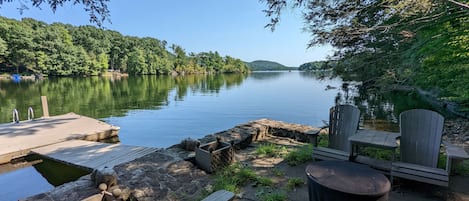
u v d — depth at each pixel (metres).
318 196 1.77
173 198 2.66
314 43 5.28
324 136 4.55
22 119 10.26
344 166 2.02
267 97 18.02
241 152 4.16
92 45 45.28
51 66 36.44
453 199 2.53
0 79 33.31
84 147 5.72
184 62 61.81
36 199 2.42
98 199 2.43
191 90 23.14
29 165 5.39
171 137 8.19
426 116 2.95
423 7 3.88
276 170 3.34
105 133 7.32
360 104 13.11
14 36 33.06
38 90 21.58
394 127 8.55
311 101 15.82
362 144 2.95
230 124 10.01
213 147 3.57
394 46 6.26
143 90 22.77
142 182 2.83
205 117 11.30
